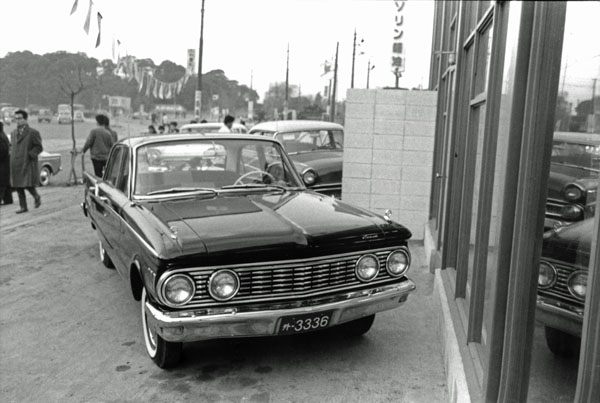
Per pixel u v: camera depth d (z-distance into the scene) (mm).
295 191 5324
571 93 2879
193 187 5062
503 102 3133
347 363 4406
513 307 2777
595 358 2490
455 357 3773
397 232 4230
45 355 4699
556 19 2604
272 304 3832
